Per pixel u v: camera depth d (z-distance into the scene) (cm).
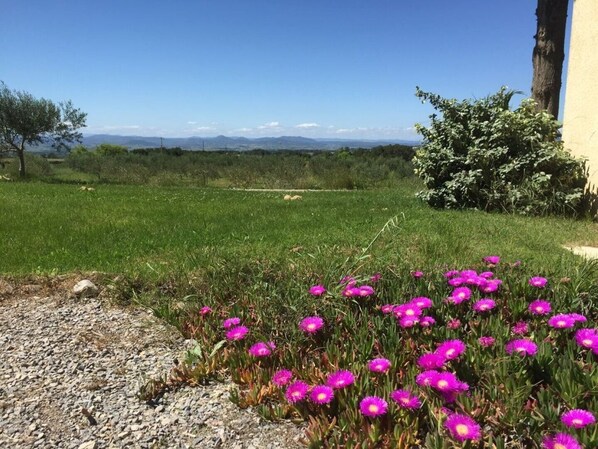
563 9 604
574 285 183
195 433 130
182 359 171
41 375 163
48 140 1664
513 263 235
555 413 110
